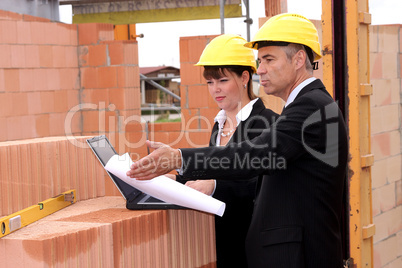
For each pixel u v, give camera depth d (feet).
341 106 11.95
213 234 7.62
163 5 29.01
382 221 15.71
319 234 6.73
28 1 23.47
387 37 15.83
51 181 7.28
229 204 8.45
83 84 22.52
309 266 6.78
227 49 8.94
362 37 12.01
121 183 7.20
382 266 15.71
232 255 8.73
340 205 7.10
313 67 7.30
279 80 6.98
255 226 7.11
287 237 6.72
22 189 6.80
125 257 6.50
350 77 11.78
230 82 9.05
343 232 12.21
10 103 19.75
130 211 7.00
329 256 6.82
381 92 15.58
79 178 7.82
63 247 5.80
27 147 6.89
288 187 6.77
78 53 22.44
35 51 20.71
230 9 27.84
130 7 29.55
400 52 16.47
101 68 22.35
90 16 29.94
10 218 5.93
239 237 8.68
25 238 5.68
